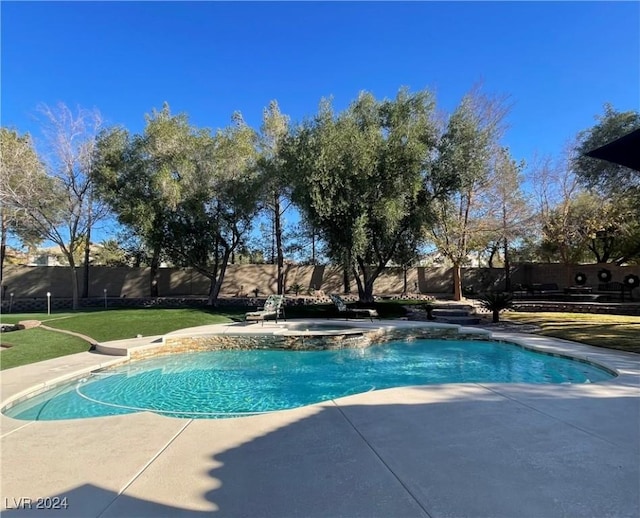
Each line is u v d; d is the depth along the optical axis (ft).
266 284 80.94
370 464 10.12
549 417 13.67
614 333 36.86
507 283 82.89
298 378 26.68
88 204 64.08
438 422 13.32
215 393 23.32
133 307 65.72
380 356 33.40
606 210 68.54
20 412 19.49
